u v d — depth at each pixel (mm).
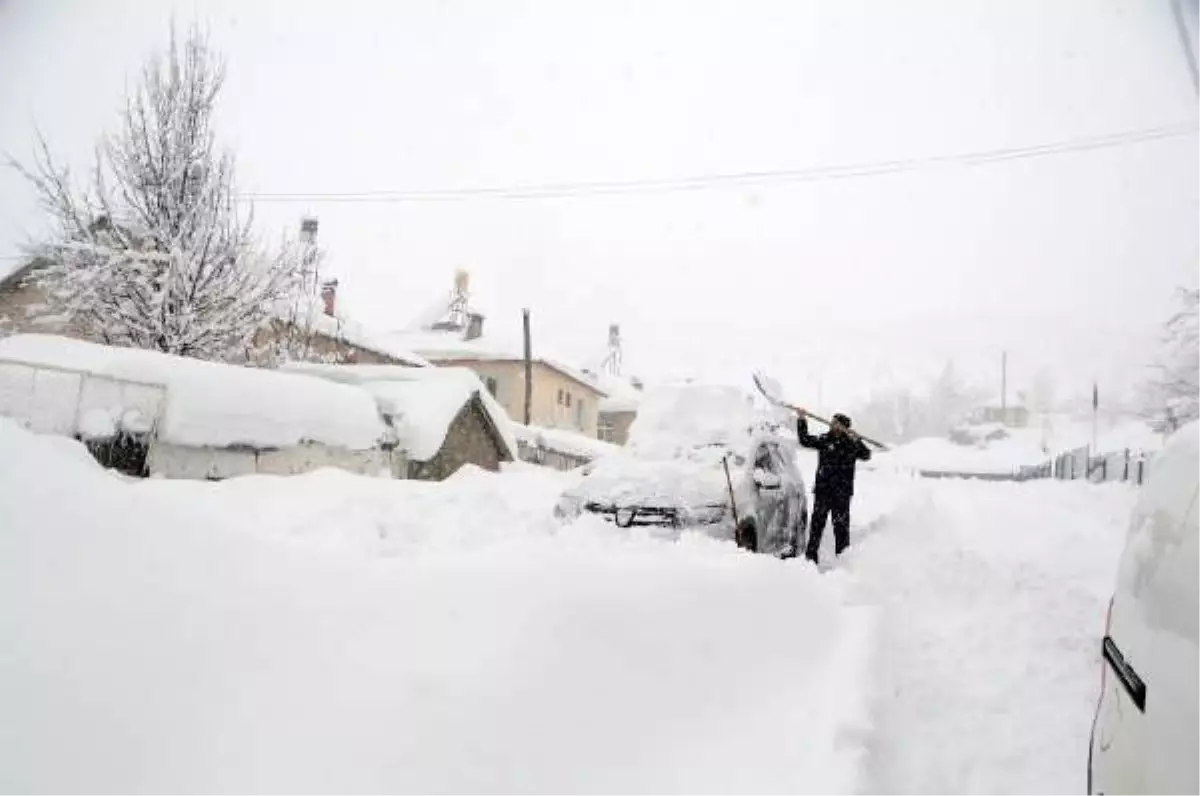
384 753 2533
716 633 3814
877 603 5762
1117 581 2863
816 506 8789
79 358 11906
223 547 3275
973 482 33562
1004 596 6180
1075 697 4434
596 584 3754
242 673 2707
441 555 4469
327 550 3730
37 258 18656
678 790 2779
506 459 21141
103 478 3455
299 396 14508
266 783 2383
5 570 2680
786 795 2809
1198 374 25250
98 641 2590
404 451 16734
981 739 3896
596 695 3086
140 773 2307
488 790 2529
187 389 12336
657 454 8711
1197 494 2412
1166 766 2088
